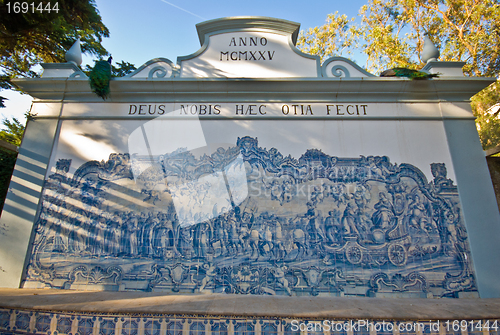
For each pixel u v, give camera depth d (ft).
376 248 16.57
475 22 42.98
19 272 16.43
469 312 12.49
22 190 17.92
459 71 20.07
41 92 19.80
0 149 20.38
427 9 49.01
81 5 19.99
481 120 42.60
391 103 19.43
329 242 16.71
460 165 18.03
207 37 21.58
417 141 18.61
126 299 14.07
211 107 19.60
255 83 19.31
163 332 12.05
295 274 16.19
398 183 17.79
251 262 16.44
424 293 15.78
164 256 16.69
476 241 16.56
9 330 12.51
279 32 21.61
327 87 19.30
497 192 18.35
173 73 20.56
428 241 16.63
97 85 18.81
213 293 15.89
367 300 14.76
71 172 18.34
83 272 16.53
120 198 17.78
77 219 17.42
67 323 12.37
